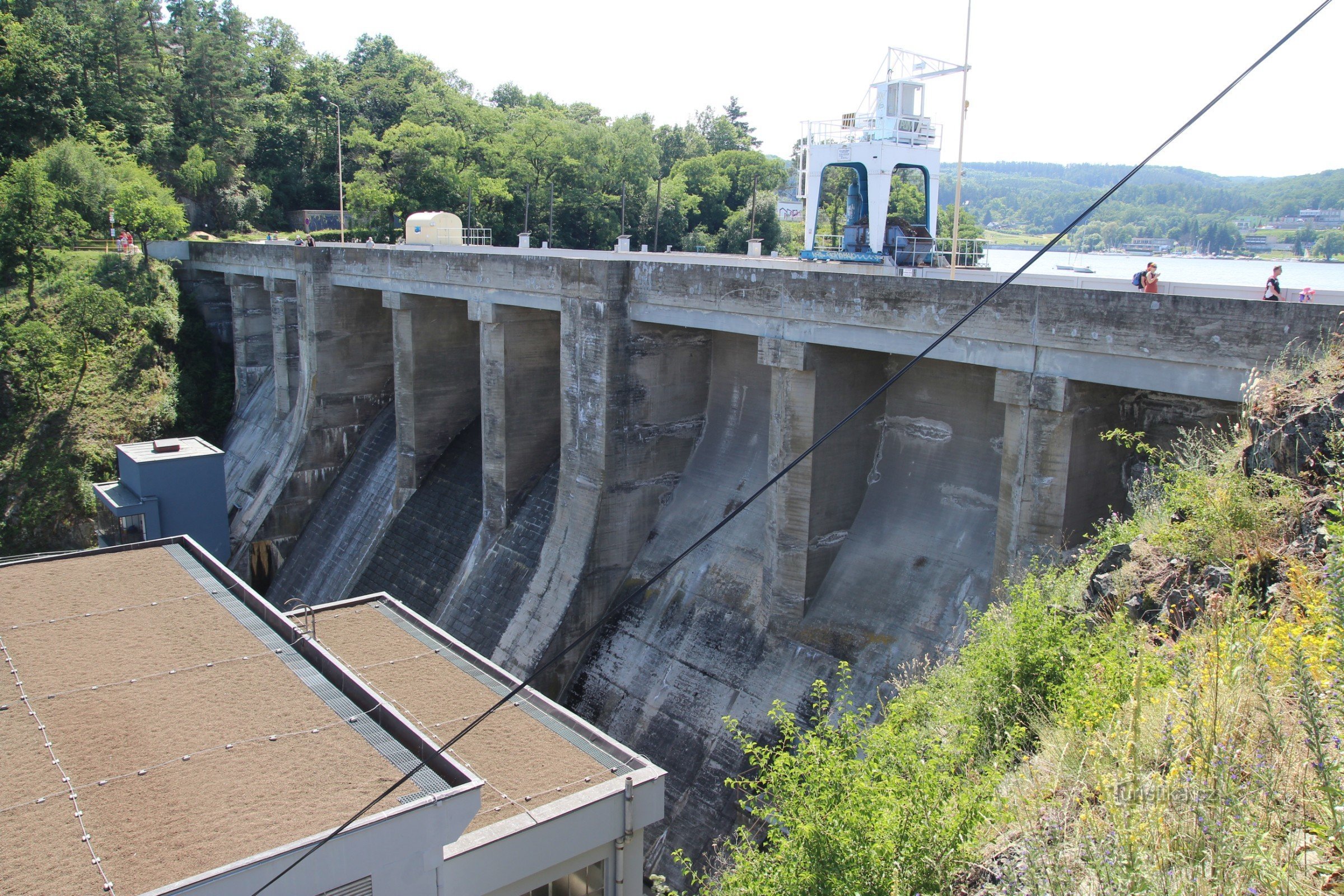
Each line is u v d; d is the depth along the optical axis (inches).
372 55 6309.1
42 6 4030.5
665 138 6171.3
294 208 4864.7
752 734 1072.2
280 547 2030.0
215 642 737.0
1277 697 414.9
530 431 1553.9
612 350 1270.9
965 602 999.6
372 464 2009.1
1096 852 357.7
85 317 2356.1
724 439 1360.7
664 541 1342.3
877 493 1133.7
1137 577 630.5
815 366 1048.8
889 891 428.8
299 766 571.8
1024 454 854.5
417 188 4421.8
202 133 4355.3
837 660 1056.8
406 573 1699.1
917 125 1461.6
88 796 538.6
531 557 1456.7
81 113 3553.2
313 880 492.1
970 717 600.4
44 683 668.1
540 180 4768.7
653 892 1014.4
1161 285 984.9
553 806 624.4
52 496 2110.0
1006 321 853.2
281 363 2246.6
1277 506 580.7
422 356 1781.5
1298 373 652.1
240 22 5137.8
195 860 485.4
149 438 2345.0
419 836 524.1
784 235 5531.5
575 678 1301.7
